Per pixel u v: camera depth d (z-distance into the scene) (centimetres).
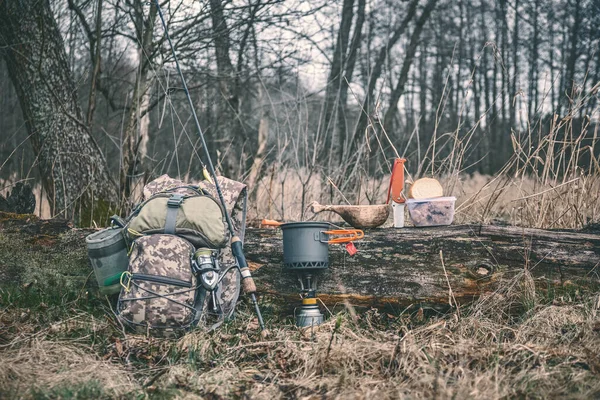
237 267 377
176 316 355
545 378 288
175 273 360
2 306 404
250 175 736
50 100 611
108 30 773
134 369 326
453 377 297
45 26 612
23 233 438
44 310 399
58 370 311
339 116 1175
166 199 383
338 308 411
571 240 404
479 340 351
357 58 1230
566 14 1853
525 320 375
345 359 319
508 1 1995
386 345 328
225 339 364
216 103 1111
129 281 363
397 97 1480
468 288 400
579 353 320
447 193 556
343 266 411
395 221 428
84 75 667
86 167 611
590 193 507
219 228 375
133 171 642
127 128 659
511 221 527
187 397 286
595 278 397
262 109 1076
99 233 398
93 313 400
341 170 659
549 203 501
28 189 509
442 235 408
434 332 353
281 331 374
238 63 907
